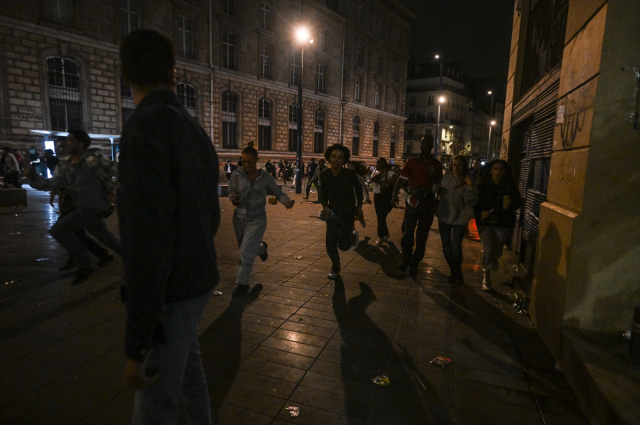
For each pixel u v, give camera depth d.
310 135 39.31
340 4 41.88
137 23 24.72
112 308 3.79
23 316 3.57
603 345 2.64
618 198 2.73
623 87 2.65
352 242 5.05
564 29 4.17
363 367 2.89
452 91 70.25
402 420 2.29
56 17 21.22
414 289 4.76
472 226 9.47
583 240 2.82
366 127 46.81
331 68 40.94
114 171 4.39
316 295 4.45
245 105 32.53
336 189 4.90
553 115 4.35
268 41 33.94
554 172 3.57
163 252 1.23
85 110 22.69
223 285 4.69
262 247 4.62
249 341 3.25
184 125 1.39
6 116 19.67
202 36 28.59
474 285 4.98
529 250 4.91
